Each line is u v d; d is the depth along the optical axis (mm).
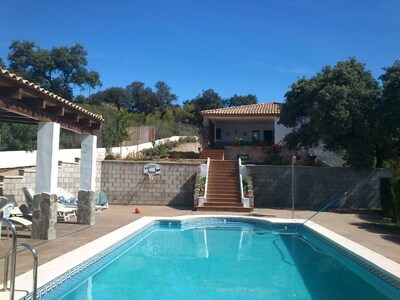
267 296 7957
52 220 11227
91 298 7492
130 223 14953
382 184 19641
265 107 36719
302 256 11859
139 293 7934
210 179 23391
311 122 23062
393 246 11398
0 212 10922
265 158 29844
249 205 21156
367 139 22156
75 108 11789
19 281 6844
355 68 23719
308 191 23922
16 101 9336
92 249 9867
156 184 23344
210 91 84062
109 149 29469
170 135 50719
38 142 11188
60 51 66625
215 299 7691
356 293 8219
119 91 82750
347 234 13578
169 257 11398
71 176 19172
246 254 12047
